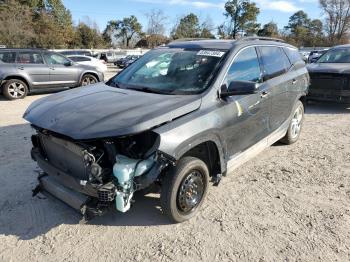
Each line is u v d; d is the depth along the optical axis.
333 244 3.34
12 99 11.06
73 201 3.35
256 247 3.29
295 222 3.70
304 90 6.11
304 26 90.75
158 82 4.14
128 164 3.13
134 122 3.07
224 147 3.92
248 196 4.25
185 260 3.11
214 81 3.86
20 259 3.11
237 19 70.88
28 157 5.44
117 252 3.22
